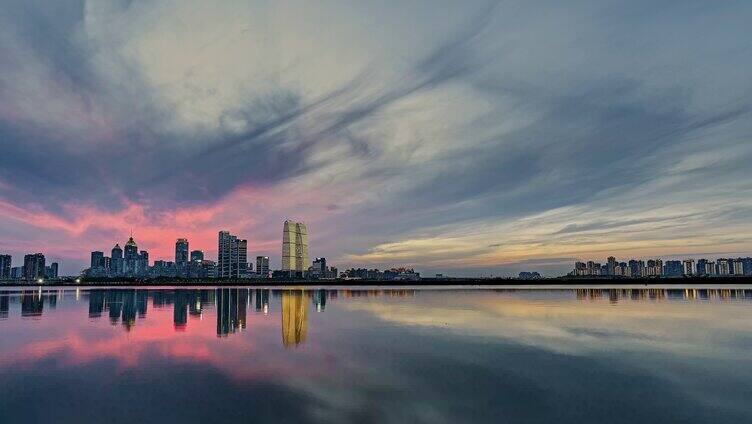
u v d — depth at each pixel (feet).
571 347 102.37
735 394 65.46
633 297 295.69
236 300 292.20
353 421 54.90
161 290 539.70
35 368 82.07
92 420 55.42
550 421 55.06
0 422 55.01
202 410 58.75
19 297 350.23
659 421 55.11
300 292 458.50
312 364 85.56
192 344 107.76
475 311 194.80
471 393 66.33
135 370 80.53
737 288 476.13
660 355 92.73
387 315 178.91
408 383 71.87
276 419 55.62
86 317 173.68
